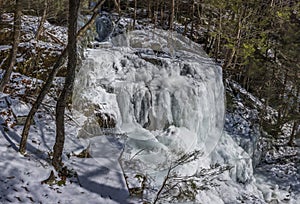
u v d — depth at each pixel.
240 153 10.45
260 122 13.62
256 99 15.55
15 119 6.55
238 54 13.02
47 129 6.64
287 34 14.46
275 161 12.76
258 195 9.74
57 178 5.52
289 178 11.44
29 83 8.06
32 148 5.97
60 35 10.97
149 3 17.33
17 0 7.14
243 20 12.37
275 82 14.65
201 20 16.14
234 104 13.88
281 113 15.28
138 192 5.83
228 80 15.35
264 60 15.98
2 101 6.97
